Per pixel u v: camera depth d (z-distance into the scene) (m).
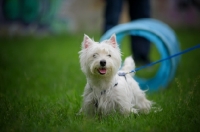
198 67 10.57
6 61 12.13
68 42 18.25
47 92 7.56
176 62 8.73
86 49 5.50
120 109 5.29
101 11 23.48
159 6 25.34
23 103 6.04
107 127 4.79
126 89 5.49
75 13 22.98
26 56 13.53
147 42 10.06
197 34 21.05
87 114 5.43
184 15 25.33
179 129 4.63
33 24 21.42
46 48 16.03
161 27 9.18
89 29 23.44
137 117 5.26
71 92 7.12
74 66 10.98
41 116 5.24
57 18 22.22
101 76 5.25
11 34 20.92
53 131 4.60
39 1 21.50
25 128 4.73
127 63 6.19
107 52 5.31
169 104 5.96
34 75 9.41
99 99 5.34
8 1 20.81
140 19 9.97
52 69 10.47
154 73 9.73
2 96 6.59
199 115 5.12
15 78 9.04
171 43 8.80
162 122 4.91
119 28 7.58
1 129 4.76
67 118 5.30
